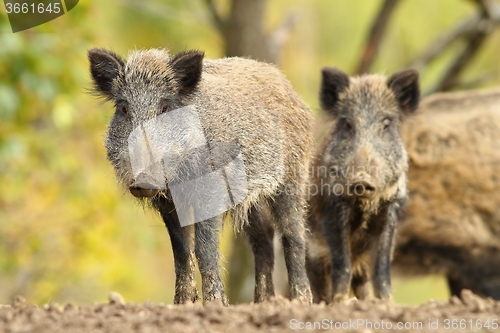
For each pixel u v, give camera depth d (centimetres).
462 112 1980
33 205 2505
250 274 2481
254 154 1281
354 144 1585
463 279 1998
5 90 2094
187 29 4072
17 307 1037
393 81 1664
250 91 1309
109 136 1192
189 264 1242
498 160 1920
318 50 4294
